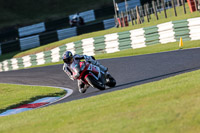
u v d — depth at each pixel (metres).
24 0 181.88
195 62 41.12
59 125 19.81
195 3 84.94
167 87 24.83
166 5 117.12
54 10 169.62
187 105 18.16
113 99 24.97
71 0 176.25
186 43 60.56
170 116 16.86
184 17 80.69
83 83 35.12
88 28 116.31
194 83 24.05
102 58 71.12
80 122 19.52
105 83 36.09
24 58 94.62
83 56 33.72
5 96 47.66
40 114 26.09
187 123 15.60
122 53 69.94
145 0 131.88
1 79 73.25
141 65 49.66
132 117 18.12
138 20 97.19
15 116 28.91
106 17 135.00
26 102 40.69
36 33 137.25
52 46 106.19
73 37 110.06
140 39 71.88
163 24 67.44
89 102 26.88
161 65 45.31
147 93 23.73
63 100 37.09
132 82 37.75
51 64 84.56
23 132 19.81
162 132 15.05
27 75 70.94
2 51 120.38
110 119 18.69
